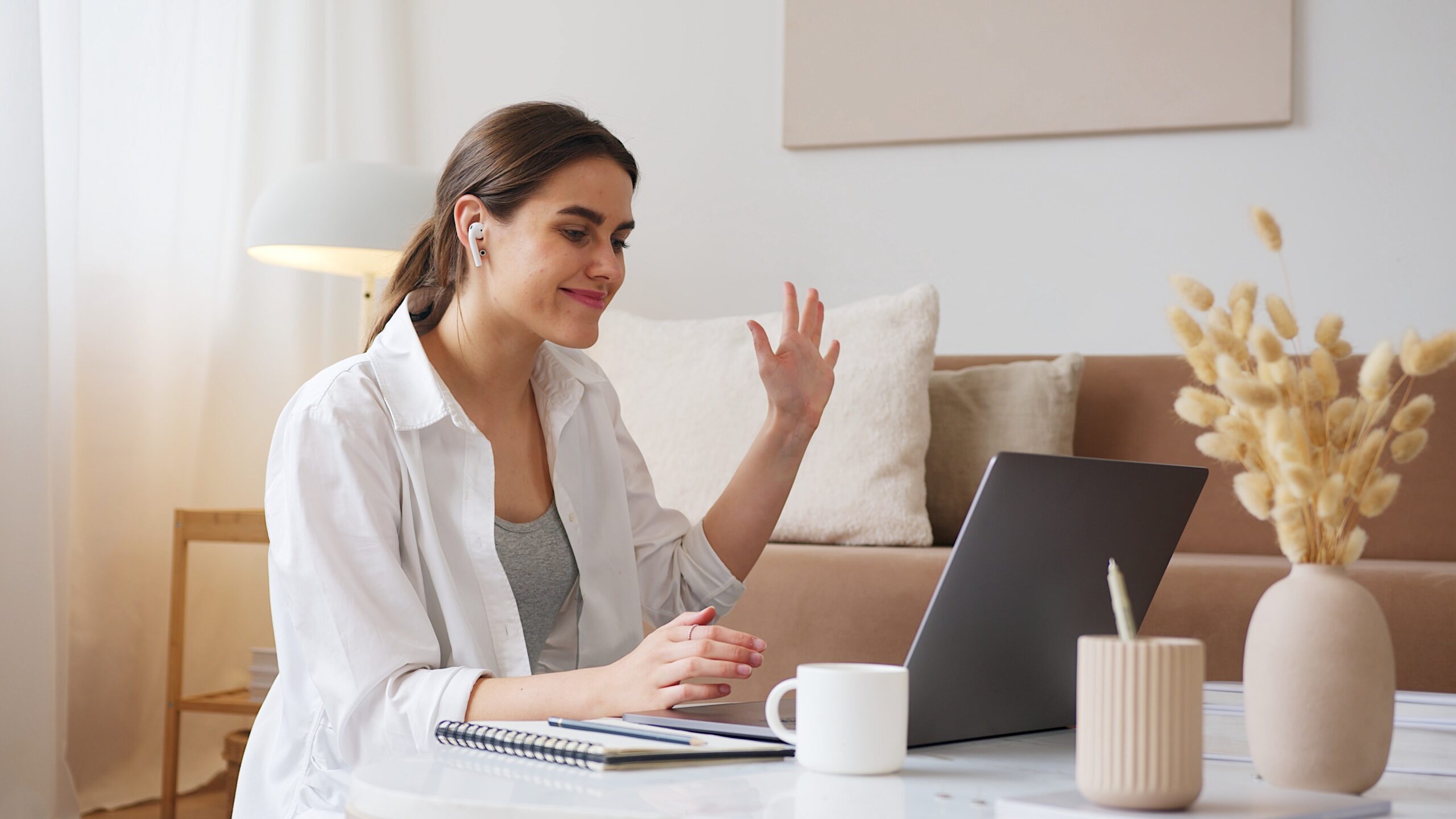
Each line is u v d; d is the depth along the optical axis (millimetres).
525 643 1268
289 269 2943
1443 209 2588
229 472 2830
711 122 3041
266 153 2914
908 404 2318
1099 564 943
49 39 2377
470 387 1334
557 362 1416
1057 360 2418
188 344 2814
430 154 3225
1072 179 2795
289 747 1164
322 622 1085
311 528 1104
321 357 3010
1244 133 2695
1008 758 851
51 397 2336
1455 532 2182
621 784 718
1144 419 2410
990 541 847
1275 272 2668
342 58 3094
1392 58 2617
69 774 2318
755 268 2994
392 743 1036
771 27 3008
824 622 1935
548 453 1393
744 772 768
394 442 1201
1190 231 2723
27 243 2182
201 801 2672
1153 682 651
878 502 2248
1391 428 750
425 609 1188
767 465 1447
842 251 2936
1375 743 728
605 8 3127
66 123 2383
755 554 1458
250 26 2902
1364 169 2627
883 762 770
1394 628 1687
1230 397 773
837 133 2922
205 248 2842
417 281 1368
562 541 1361
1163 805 647
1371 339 2617
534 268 1243
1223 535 2307
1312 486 717
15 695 2117
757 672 1957
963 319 2852
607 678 972
